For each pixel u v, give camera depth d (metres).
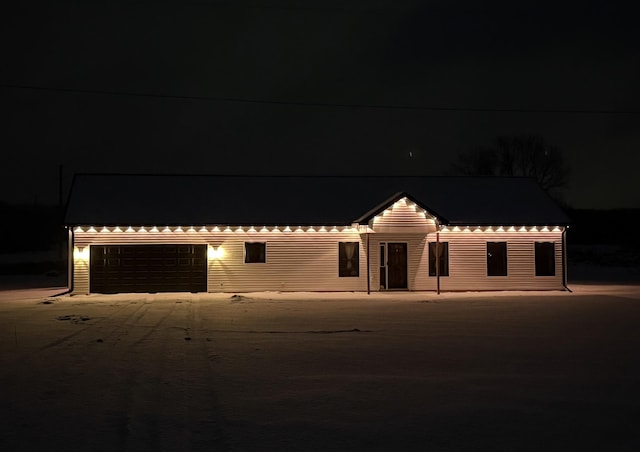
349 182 33.56
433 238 28.83
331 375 10.25
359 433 7.18
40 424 7.45
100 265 27.83
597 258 55.84
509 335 14.86
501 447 6.71
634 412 8.09
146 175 32.94
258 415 7.88
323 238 28.52
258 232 28.27
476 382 9.77
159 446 6.66
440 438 7.01
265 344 13.43
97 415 7.83
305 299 24.83
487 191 32.78
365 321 17.58
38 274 49.38
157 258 28.05
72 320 17.73
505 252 29.16
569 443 6.86
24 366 10.91
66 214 28.16
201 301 24.05
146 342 13.66
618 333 15.20
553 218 29.52
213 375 10.20
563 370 10.72
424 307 21.47
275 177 33.75
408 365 11.12
